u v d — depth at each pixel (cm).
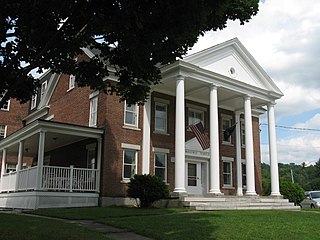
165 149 2223
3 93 1086
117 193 1972
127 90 998
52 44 889
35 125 1850
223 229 1038
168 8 727
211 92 2111
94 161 2094
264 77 2395
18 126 3416
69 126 1894
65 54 935
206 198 1861
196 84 2142
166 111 2298
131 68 933
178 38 792
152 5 727
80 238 858
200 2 723
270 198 2195
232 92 2256
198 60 2064
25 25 866
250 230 1034
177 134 1916
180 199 1802
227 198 1953
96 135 1994
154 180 1809
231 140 2606
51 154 2644
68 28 851
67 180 1866
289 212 1658
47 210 1579
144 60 877
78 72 993
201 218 1258
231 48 2261
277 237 953
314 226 1170
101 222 1168
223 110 2611
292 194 2628
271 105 2434
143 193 1756
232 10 984
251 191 2144
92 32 851
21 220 1163
